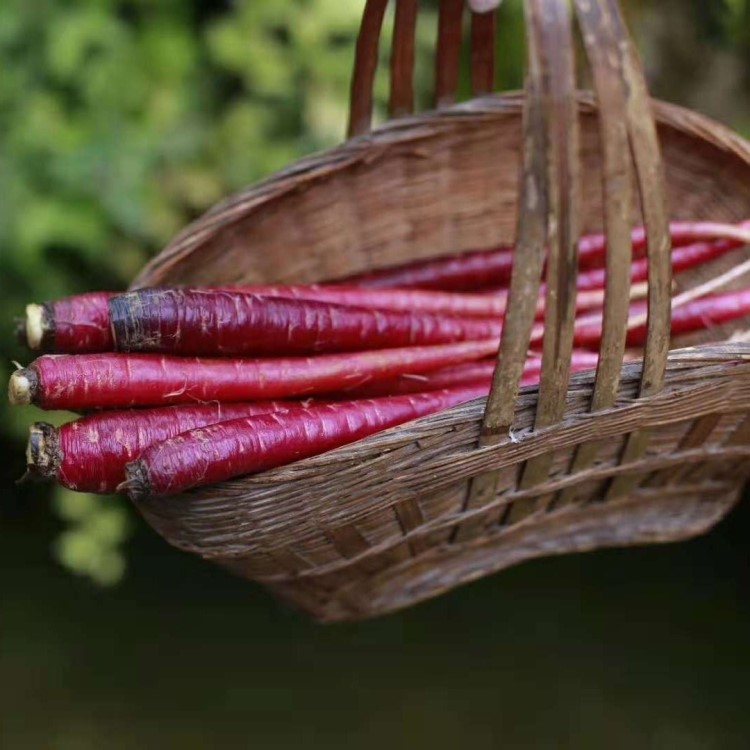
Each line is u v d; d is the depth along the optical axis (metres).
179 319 1.23
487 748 1.90
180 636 2.18
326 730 1.95
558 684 2.02
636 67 1.14
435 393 1.28
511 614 2.20
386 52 1.88
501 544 1.31
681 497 1.33
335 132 1.88
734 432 1.26
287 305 1.28
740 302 1.38
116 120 1.84
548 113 1.12
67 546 1.98
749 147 1.36
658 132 1.41
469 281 1.44
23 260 1.84
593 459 1.24
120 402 1.22
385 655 2.13
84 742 1.93
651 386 1.20
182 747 1.91
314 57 1.86
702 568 2.27
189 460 1.18
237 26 1.85
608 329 1.17
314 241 1.42
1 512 2.46
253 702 2.02
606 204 1.14
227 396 1.25
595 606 2.20
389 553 1.26
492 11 1.35
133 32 1.88
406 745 1.91
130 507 2.38
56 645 2.15
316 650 2.15
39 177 1.82
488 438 1.19
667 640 2.10
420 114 1.38
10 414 1.96
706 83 1.97
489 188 1.44
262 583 1.29
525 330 1.15
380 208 1.42
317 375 1.28
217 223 1.35
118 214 1.81
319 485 1.19
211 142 1.89
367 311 1.31
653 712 1.95
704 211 1.43
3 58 1.84
